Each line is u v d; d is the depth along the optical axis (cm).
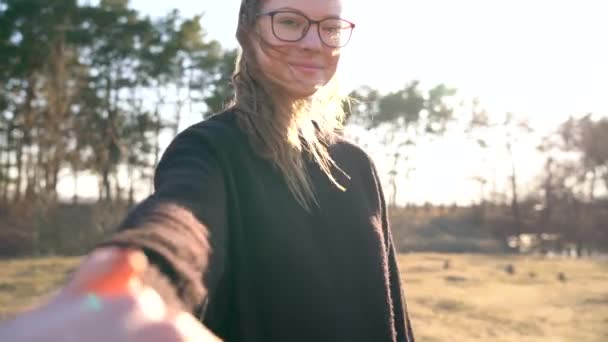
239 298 111
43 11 3102
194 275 59
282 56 129
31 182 3344
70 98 3206
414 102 4469
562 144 4566
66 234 2820
